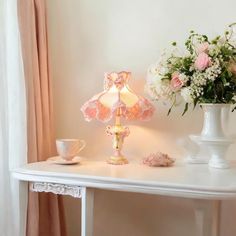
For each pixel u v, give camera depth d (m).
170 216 1.79
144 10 1.78
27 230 1.62
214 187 1.10
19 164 1.60
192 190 1.13
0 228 1.55
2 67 1.56
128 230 1.86
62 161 1.56
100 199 1.89
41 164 1.56
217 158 1.47
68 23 1.93
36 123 1.72
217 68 1.32
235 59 1.37
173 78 1.42
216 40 1.40
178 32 1.73
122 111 1.54
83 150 1.91
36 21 1.78
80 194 1.33
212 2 1.67
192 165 1.55
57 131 1.97
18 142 1.60
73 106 1.94
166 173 1.36
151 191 1.20
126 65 1.82
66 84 1.95
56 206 1.79
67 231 1.95
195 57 1.41
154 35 1.77
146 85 1.63
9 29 1.60
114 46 1.84
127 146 1.82
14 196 1.58
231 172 1.38
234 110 1.60
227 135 1.45
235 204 1.67
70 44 1.93
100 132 1.88
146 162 1.56
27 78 1.66
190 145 1.63
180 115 1.73
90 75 1.90
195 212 1.71
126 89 1.61
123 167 1.50
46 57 1.84
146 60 1.78
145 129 1.79
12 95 1.59
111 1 1.84
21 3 1.62
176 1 1.73
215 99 1.39
